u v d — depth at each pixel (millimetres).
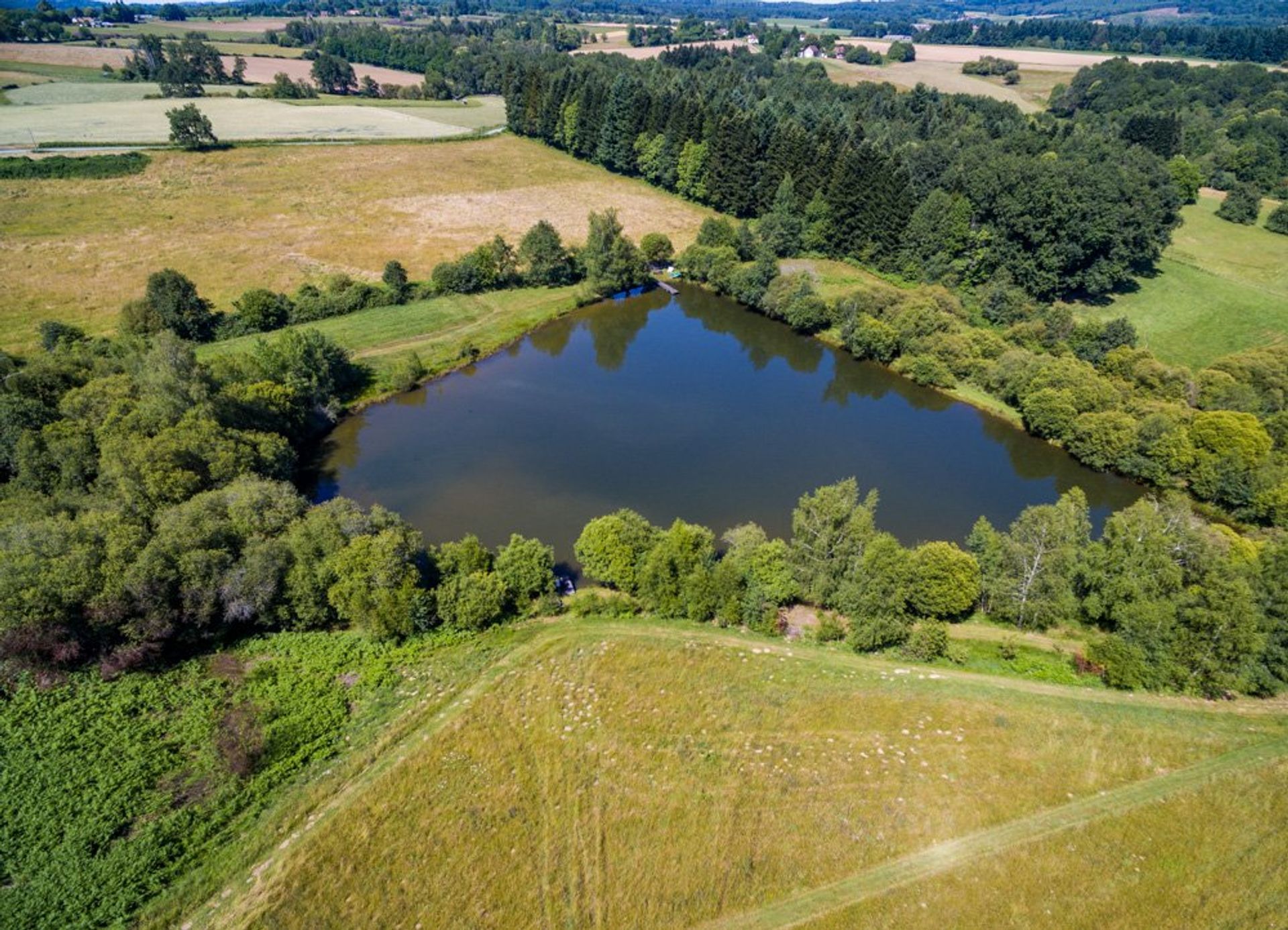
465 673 44000
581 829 35188
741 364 92375
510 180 150125
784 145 121875
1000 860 33656
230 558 45469
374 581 45688
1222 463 60344
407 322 94250
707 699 42375
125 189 130000
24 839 33438
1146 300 94562
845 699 42375
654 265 117438
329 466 68750
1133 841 34312
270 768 37562
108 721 39438
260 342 73562
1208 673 41875
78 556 42031
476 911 31875
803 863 33750
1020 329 84688
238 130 170000
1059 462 71062
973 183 100562
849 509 50781
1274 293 93688
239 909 31422
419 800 36312
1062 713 41094
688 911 31844
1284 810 35344
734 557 50219
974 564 47281
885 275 109812
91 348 68688
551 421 77500
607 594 51344
